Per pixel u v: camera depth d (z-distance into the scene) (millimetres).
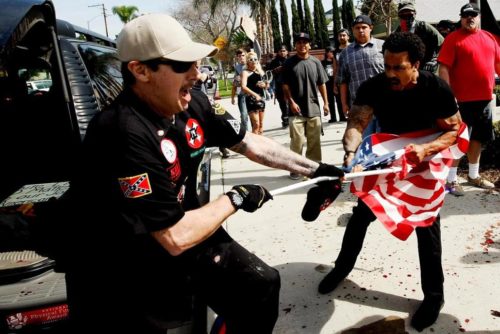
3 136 3180
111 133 1549
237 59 9016
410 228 2326
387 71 2318
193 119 1822
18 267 2203
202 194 3518
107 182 1566
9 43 2133
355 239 2803
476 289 2805
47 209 2383
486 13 5531
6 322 2145
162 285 1754
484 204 4090
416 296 2797
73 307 1762
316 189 2217
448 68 4320
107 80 3346
